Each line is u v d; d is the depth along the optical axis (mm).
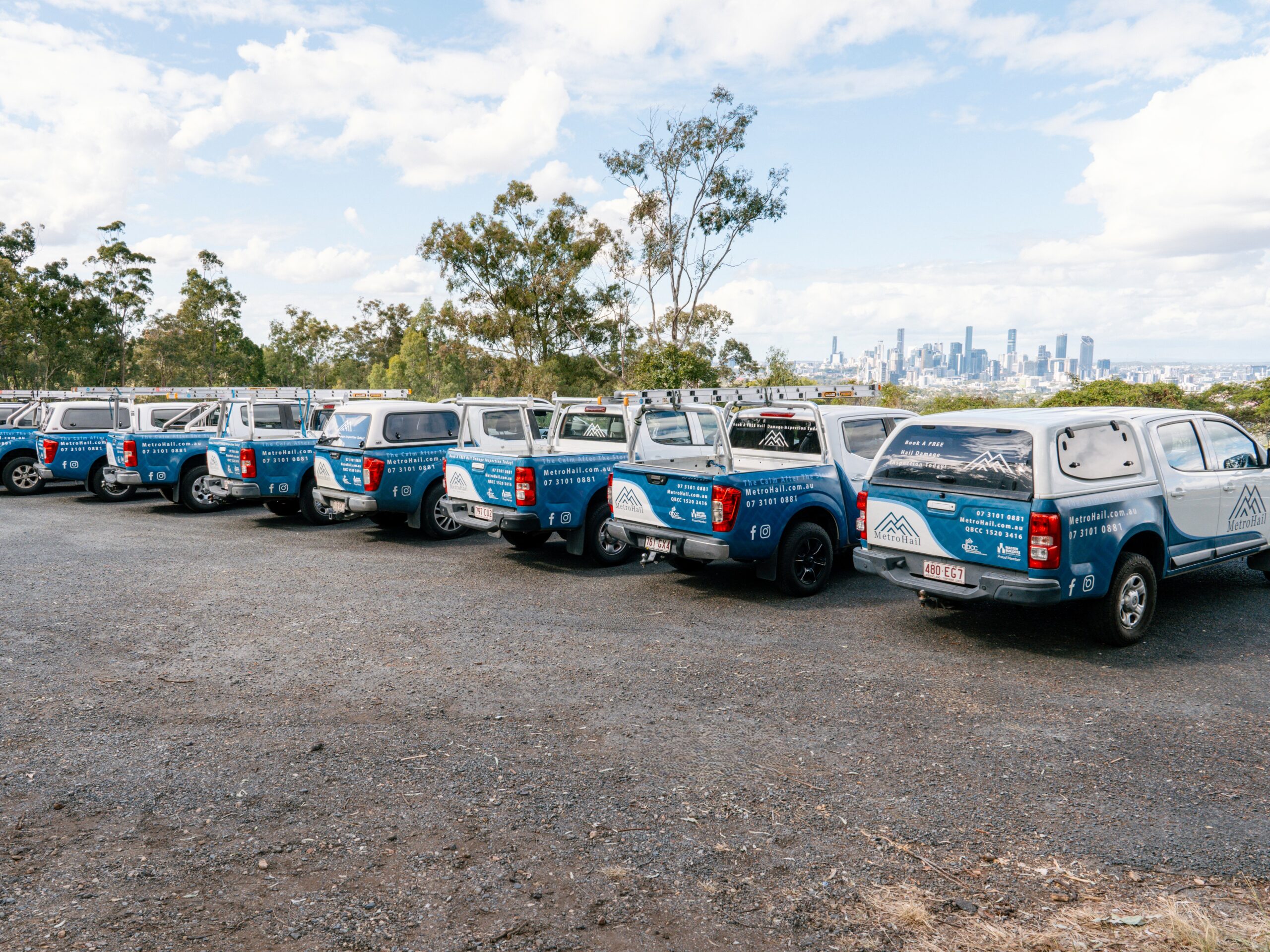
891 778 4266
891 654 6328
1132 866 3457
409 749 4574
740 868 3416
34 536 11727
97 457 16422
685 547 7801
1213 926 2988
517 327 42938
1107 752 4586
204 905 3111
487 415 12172
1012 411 6969
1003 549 6109
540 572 9328
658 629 7020
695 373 30766
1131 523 6398
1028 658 6230
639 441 10523
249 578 8961
